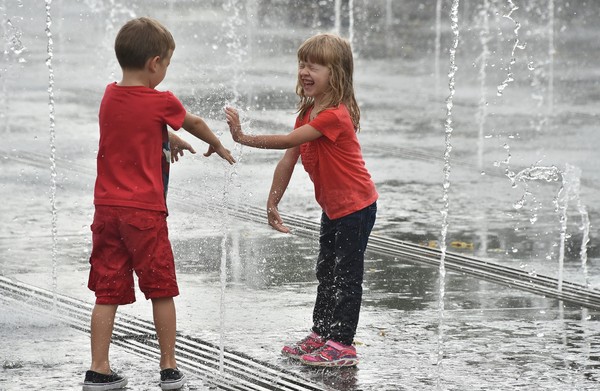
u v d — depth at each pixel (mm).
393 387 13914
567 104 42125
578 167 30359
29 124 35031
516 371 14594
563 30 64188
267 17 71500
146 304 17531
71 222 23344
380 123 37656
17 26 60562
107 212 14078
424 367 14727
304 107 15469
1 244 21422
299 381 14133
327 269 15281
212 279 19125
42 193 25984
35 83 44531
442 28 67375
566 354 15367
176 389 13695
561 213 25125
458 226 23703
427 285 19062
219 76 46469
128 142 14125
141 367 14492
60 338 15703
